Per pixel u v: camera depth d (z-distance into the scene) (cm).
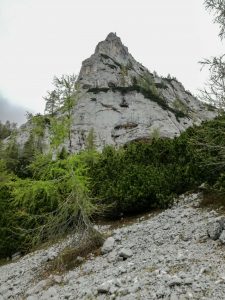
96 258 1072
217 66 911
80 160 1174
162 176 1455
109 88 11988
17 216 1545
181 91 16888
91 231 1145
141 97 11519
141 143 1847
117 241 1141
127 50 19888
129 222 1370
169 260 848
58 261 1099
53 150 1134
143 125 9906
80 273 988
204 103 928
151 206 1410
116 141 9156
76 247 1174
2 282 1185
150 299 662
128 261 955
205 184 1320
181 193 1453
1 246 1620
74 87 1169
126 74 15238
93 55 17038
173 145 1633
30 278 1122
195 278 693
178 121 10862
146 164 1641
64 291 869
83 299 767
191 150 1487
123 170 1605
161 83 16350
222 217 1011
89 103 11025
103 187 1548
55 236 1135
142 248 1026
